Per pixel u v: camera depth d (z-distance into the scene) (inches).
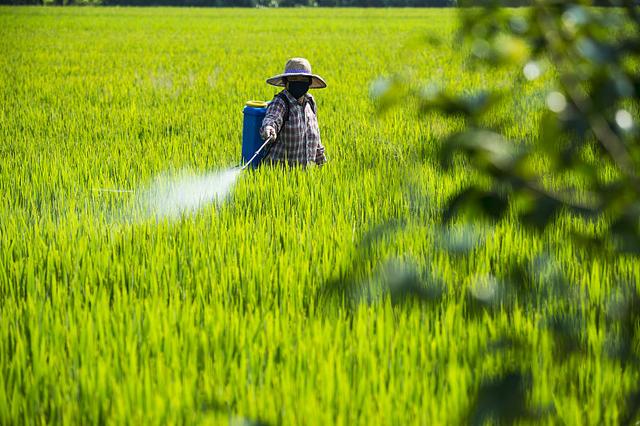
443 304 280.7
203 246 357.7
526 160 99.5
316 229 390.3
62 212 447.8
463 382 217.3
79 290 310.2
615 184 103.0
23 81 1208.8
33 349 247.1
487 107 97.7
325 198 449.1
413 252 315.9
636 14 97.5
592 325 245.3
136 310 281.6
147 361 238.4
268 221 402.9
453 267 299.9
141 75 1314.0
